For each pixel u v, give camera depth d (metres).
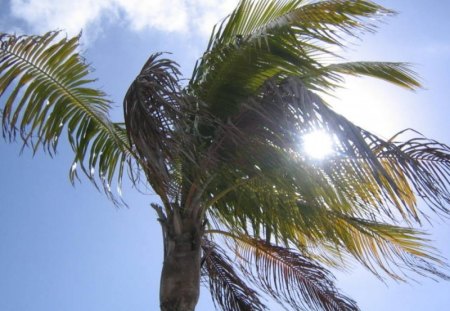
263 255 8.96
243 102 6.61
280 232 7.68
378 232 8.43
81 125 7.65
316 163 6.20
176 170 6.72
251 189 7.26
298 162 6.32
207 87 7.16
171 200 7.22
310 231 7.93
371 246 8.54
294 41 6.93
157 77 5.92
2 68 6.91
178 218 7.09
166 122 5.84
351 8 7.04
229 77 7.16
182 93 5.91
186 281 6.80
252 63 7.10
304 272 8.83
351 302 8.72
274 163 6.43
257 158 6.48
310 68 6.99
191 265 6.91
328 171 6.16
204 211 7.22
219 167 6.75
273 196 7.19
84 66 7.22
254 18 7.34
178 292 6.74
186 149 6.05
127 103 5.96
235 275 9.10
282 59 7.06
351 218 8.13
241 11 7.30
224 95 7.14
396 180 6.75
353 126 5.64
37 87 7.16
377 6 7.03
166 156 5.87
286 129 5.91
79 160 7.71
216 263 9.19
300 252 8.60
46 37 6.89
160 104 5.84
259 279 8.95
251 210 7.55
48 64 7.07
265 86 6.39
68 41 7.00
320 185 6.40
